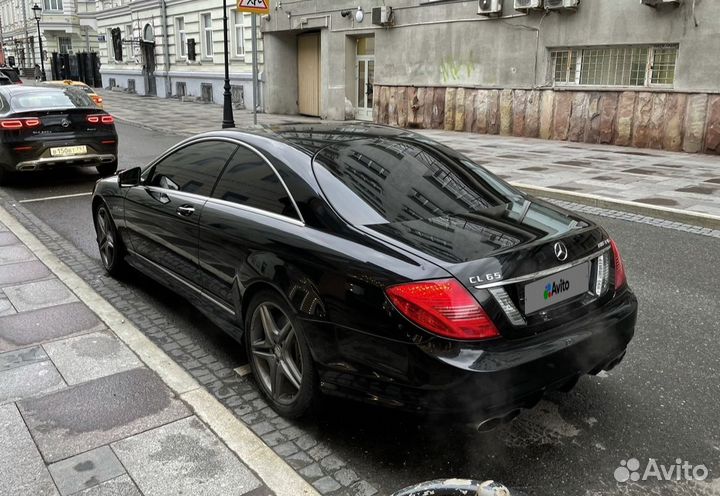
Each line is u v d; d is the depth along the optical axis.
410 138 4.34
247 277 3.64
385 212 3.42
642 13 14.34
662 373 4.11
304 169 3.66
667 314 5.07
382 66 20.98
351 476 3.07
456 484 2.14
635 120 14.72
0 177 10.59
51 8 56.78
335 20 22.42
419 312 2.83
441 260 2.95
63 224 8.09
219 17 28.33
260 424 3.51
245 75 27.11
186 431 3.35
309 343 3.25
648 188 9.73
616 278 3.54
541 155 13.48
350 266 3.09
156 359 4.18
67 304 5.14
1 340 4.45
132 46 37.97
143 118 23.08
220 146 4.37
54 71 51.12
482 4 17.06
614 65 15.34
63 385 3.83
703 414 3.63
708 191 9.44
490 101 17.73
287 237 3.46
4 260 6.37
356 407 3.61
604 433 3.45
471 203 3.70
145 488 2.90
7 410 3.54
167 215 4.58
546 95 16.36
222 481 2.96
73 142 10.52
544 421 3.56
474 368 2.76
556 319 3.11
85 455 3.13
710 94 13.47
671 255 6.66
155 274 4.98
